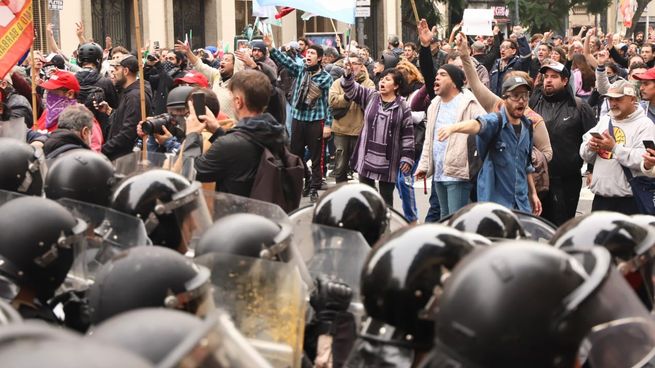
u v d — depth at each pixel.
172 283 3.47
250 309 4.01
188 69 15.70
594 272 3.00
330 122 15.61
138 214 4.77
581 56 15.64
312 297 4.33
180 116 7.61
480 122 8.47
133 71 11.12
